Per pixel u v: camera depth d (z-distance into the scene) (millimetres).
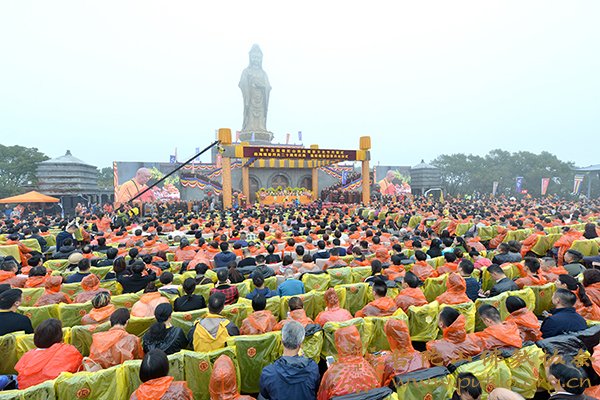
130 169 38688
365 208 28234
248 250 9938
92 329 4547
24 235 13180
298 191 40938
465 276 6387
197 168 41406
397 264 7309
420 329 4988
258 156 26250
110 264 8406
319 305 6113
